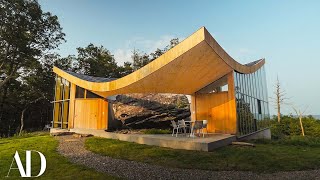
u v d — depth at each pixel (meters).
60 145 10.06
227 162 6.96
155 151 8.34
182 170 6.29
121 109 14.56
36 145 10.16
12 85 28.09
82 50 36.75
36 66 27.92
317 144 11.30
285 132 27.39
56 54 30.47
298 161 7.32
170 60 8.13
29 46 26.64
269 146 10.21
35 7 25.36
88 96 14.95
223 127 12.04
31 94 28.12
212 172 6.13
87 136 12.73
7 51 25.19
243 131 12.28
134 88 11.05
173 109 14.75
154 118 14.45
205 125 10.67
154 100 15.05
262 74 18.20
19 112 29.59
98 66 36.72
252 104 14.60
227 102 12.04
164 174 5.89
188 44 7.50
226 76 12.18
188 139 9.29
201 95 13.47
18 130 26.91
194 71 10.05
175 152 8.11
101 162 7.11
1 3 22.91
